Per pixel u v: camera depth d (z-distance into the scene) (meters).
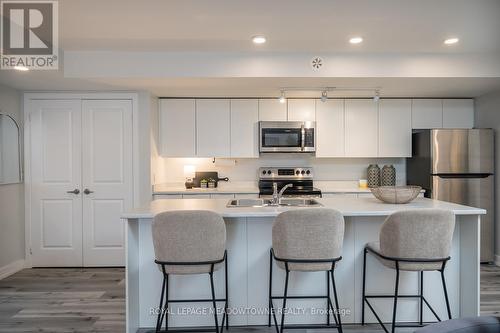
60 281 3.54
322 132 4.38
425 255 2.06
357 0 2.12
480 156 4.00
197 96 4.27
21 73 3.13
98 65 3.10
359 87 3.64
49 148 3.98
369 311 2.57
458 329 1.29
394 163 4.75
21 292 3.25
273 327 2.54
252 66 3.12
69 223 4.00
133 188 3.99
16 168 3.85
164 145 4.32
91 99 3.98
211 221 2.05
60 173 4.00
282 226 2.06
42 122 3.97
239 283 2.54
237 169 4.73
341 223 2.07
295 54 3.13
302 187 4.43
